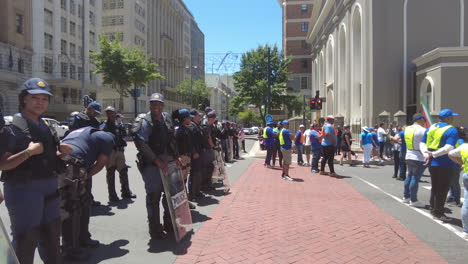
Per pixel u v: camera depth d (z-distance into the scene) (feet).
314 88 159.53
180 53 291.99
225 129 51.80
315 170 40.93
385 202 24.86
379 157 50.19
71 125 18.78
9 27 106.83
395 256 14.46
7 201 10.09
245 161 54.90
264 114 136.67
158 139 15.62
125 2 190.39
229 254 14.47
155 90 224.33
